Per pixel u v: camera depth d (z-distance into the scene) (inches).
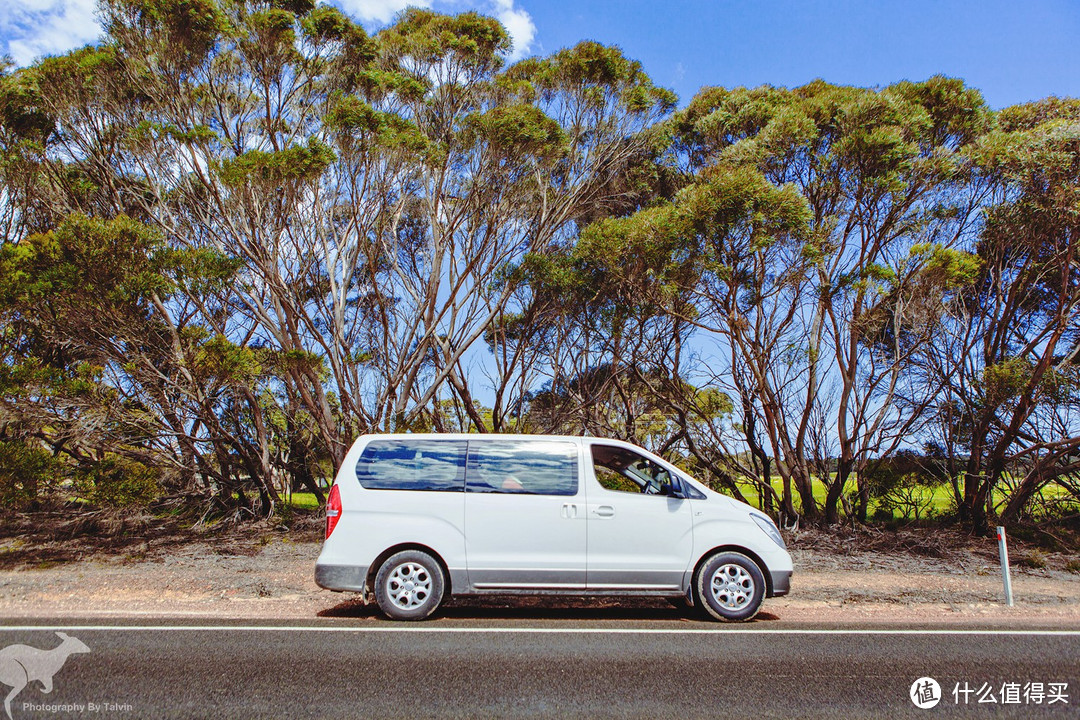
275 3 616.7
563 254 678.5
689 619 287.4
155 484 626.5
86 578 381.4
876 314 578.6
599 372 742.5
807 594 351.6
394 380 663.8
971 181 574.6
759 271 550.3
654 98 719.1
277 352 581.0
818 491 783.7
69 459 669.3
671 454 739.4
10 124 607.2
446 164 658.8
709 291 582.9
